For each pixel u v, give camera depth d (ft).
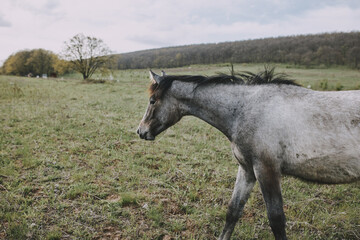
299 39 308.60
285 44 288.71
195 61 279.90
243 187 9.54
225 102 9.27
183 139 22.79
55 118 28.14
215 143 21.70
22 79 91.04
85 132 23.32
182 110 10.24
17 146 19.11
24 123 25.53
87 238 9.95
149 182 14.43
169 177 15.17
